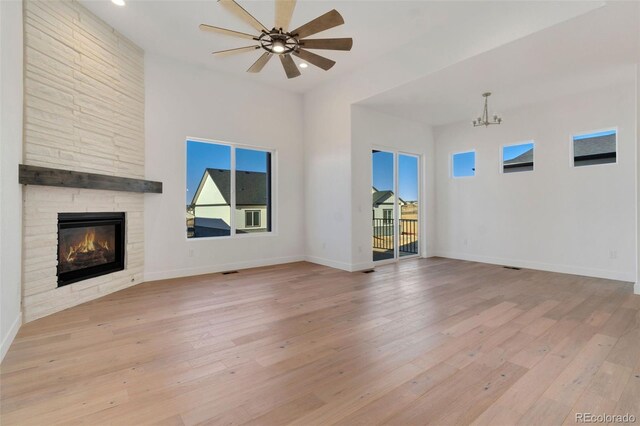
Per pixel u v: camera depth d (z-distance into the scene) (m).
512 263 5.52
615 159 4.46
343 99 5.18
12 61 2.49
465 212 6.21
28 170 2.71
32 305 2.86
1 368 2.02
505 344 2.35
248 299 3.52
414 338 2.47
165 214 4.48
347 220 5.15
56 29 3.08
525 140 5.32
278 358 2.15
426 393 1.74
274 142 5.68
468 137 6.16
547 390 1.76
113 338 2.47
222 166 5.20
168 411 1.59
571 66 3.73
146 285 4.11
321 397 1.71
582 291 3.82
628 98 4.29
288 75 3.57
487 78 4.07
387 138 5.71
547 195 5.08
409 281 4.39
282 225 5.79
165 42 4.10
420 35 3.96
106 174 3.66
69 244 3.33
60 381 1.86
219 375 1.93
